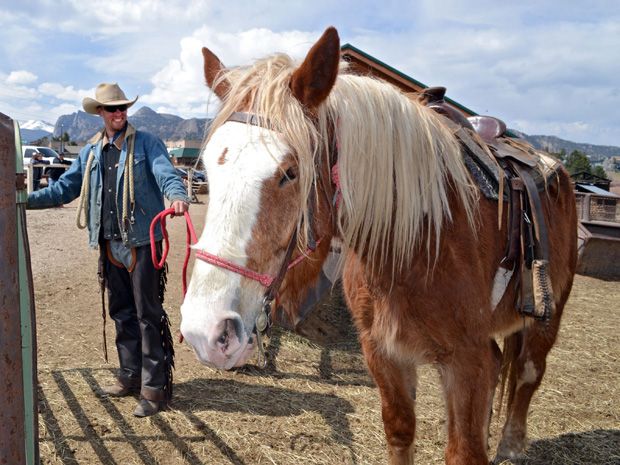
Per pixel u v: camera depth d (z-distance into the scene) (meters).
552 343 2.86
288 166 1.52
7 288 1.39
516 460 2.86
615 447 3.01
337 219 1.80
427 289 1.89
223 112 1.66
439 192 1.92
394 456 2.20
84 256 7.52
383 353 2.12
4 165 1.36
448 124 2.23
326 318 5.25
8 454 1.43
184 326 1.43
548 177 2.57
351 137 1.78
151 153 2.96
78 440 2.78
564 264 2.75
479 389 1.91
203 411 3.16
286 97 1.62
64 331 4.45
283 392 3.51
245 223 1.45
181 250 8.47
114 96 2.88
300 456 2.75
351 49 6.19
